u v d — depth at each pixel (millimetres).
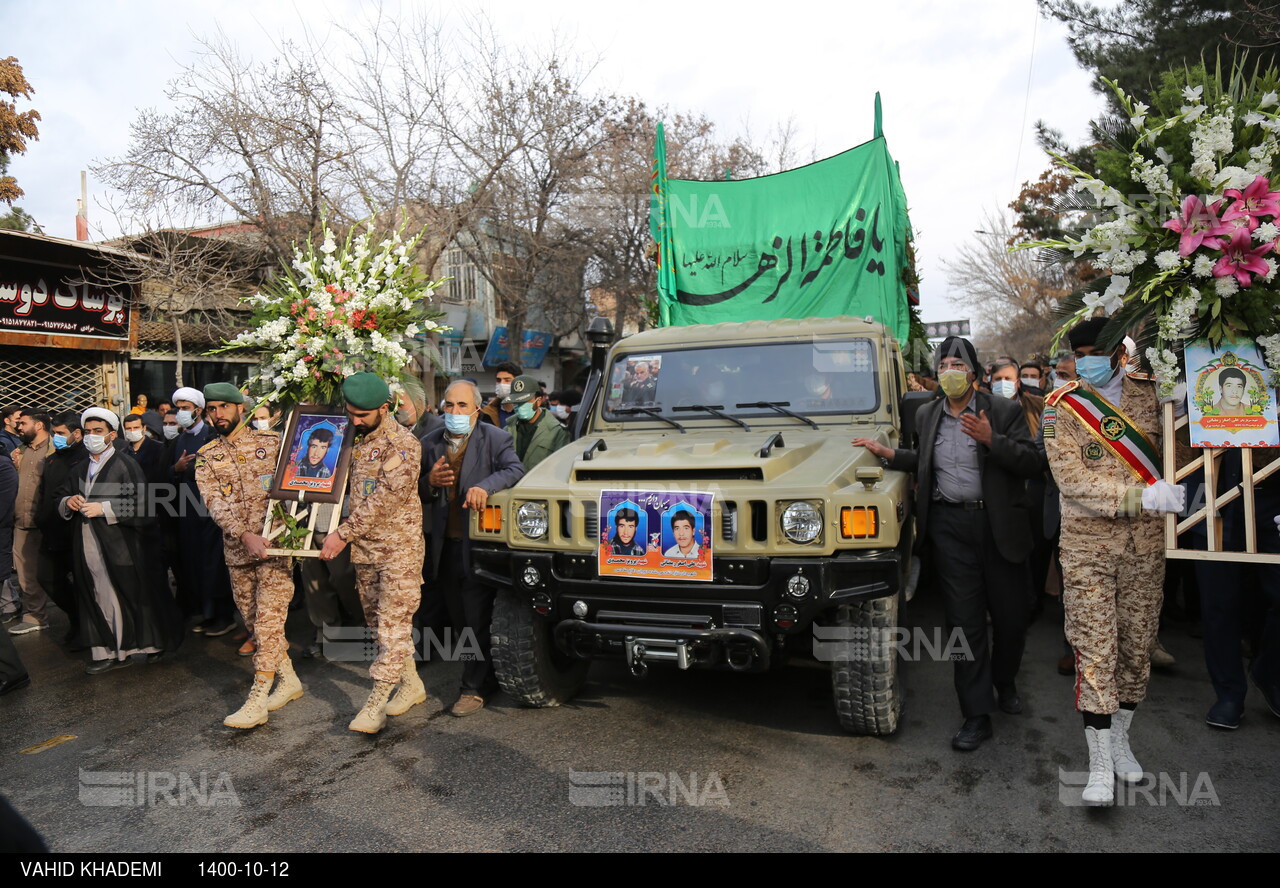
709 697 4852
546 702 4664
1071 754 3959
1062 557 3566
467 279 23312
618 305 23578
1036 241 3670
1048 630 6164
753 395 5242
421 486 4961
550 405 8898
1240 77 3568
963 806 3457
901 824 3316
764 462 3924
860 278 6730
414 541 4504
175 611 5941
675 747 4129
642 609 3928
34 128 17078
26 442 7105
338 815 3494
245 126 13570
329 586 5801
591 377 5648
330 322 4746
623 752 4082
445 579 5082
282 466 4480
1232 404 3332
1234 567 4188
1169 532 3379
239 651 6141
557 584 4043
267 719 4656
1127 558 3475
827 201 6844
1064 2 13109
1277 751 3936
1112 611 3473
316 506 4566
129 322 12812
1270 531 4176
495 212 18141
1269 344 3254
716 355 5469
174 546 6949
